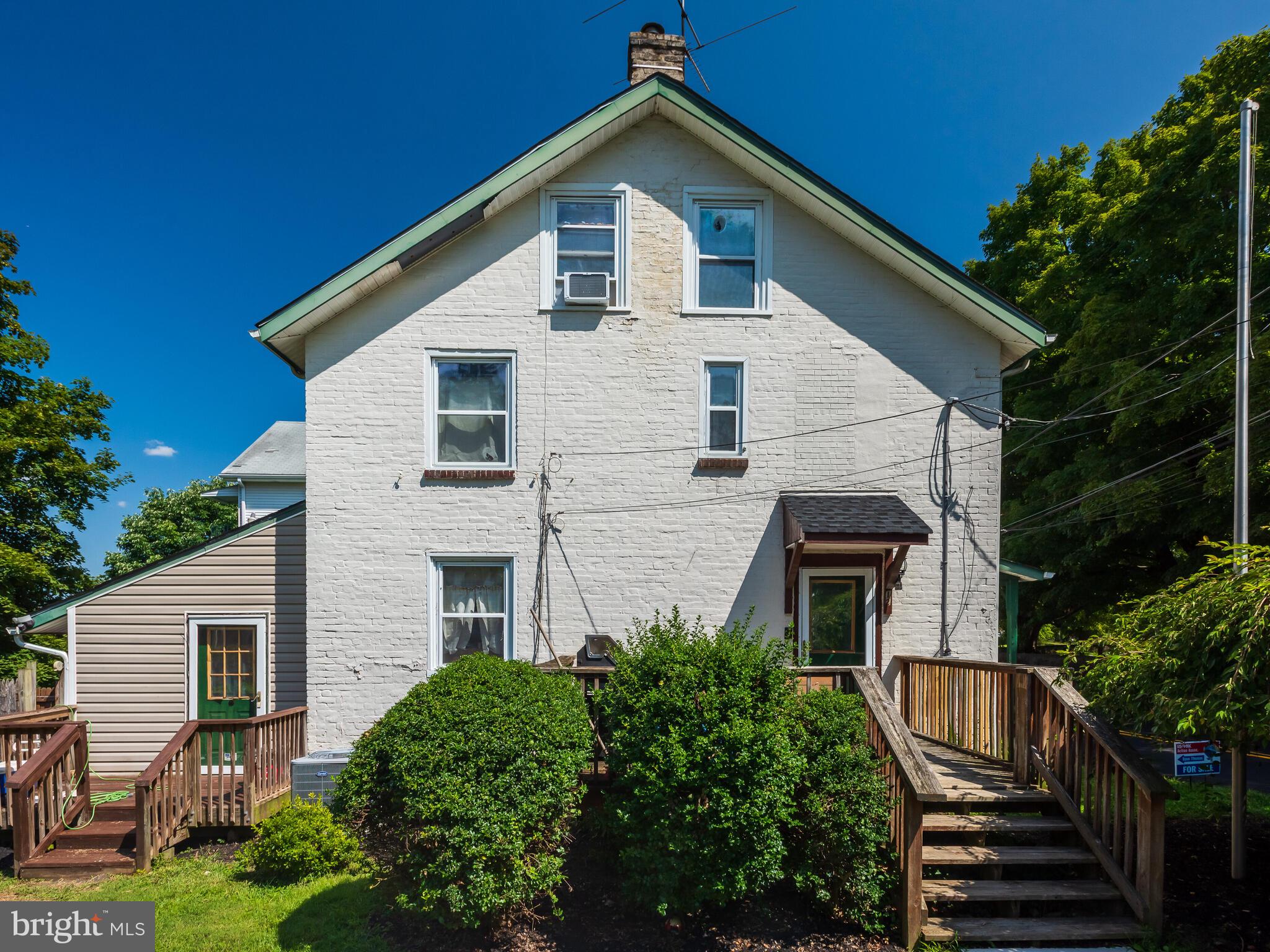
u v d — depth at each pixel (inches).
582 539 366.3
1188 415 581.0
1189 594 220.7
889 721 235.6
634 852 209.6
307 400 361.7
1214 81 544.7
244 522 703.7
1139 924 218.7
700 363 373.1
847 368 375.9
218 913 235.3
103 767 380.5
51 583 733.9
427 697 220.8
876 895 213.5
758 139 359.3
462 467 367.2
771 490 371.6
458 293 369.4
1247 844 284.7
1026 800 257.4
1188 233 530.6
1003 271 828.0
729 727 206.1
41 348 761.6
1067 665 273.4
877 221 361.1
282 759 332.8
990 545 371.6
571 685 245.3
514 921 216.8
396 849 212.7
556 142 352.8
